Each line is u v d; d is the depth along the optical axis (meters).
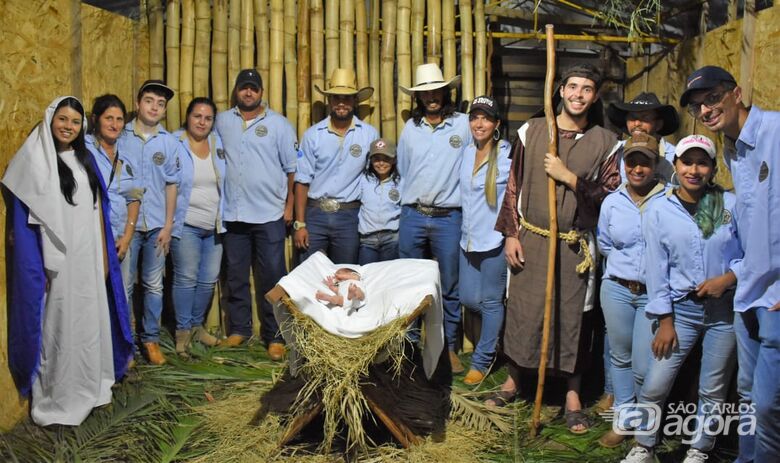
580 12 6.25
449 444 4.02
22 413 4.13
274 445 3.95
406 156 5.14
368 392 3.84
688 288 3.50
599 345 4.93
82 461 3.77
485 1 6.16
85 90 4.95
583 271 4.21
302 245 5.38
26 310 3.98
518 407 4.56
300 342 3.69
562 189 4.21
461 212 5.11
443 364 5.18
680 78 5.63
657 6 5.66
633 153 3.69
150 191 4.97
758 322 3.26
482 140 4.74
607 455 3.95
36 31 4.26
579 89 4.10
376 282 4.21
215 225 5.32
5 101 3.99
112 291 4.49
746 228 3.23
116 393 4.51
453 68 5.71
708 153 3.35
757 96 4.49
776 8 4.32
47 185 3.93
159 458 3.89
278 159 5.32
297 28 5.71
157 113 4.92
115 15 5.39
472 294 4.93
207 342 5.50
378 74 5.75
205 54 5.68
